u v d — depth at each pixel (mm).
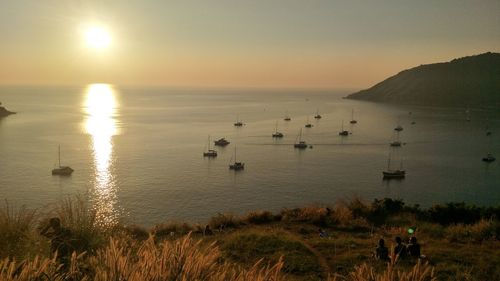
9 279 3180
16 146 101000
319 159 95125
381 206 19797
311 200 60969
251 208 56312
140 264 3432
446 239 12953
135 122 171875
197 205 56656
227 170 80938
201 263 3475
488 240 12773
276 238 11672
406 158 96312
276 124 170625
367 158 96625
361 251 10672
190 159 91562
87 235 5852
